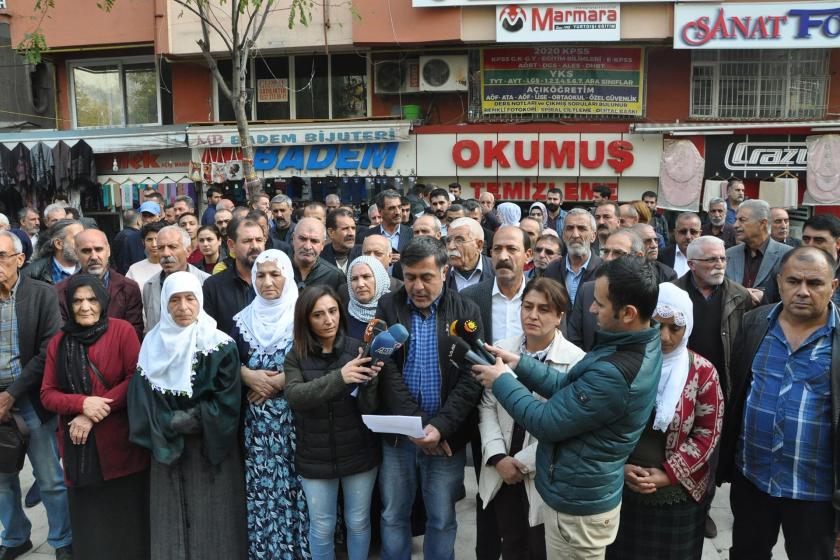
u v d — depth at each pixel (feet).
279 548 12.31
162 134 42.14
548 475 9.09
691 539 10.39
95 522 12.41
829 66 39.55
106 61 45.98
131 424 11.78
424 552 12.18
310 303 11.53
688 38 37.14
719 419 10.29
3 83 44.60
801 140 38.06
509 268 13.07
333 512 11.83
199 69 44.62
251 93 43.75
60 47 43.24
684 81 40.55
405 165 41.32
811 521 10.10
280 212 25.59
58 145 41.81
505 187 41.47
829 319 10.18
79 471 12.07
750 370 10.96
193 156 42.73
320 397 10.96
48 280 19.24
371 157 41.39
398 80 41.39
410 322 11.95
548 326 10.56
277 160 42.06
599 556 9.02
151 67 45.91
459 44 39.86
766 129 38.01
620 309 8.48
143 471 12.68
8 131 43.78
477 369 9.61
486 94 40.75
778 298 16.02
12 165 42.24
